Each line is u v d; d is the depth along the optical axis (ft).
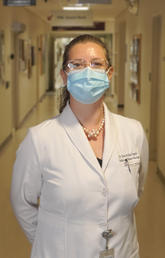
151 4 20.83
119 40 39.73
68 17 35.01
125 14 34.06
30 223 5.31
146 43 22.49
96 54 4.79
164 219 13.33
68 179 4.61
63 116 4.95
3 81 24.09
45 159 4.76
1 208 14.21
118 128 5.15
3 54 23.88
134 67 27.07
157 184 17.11
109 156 4.78
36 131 4.90
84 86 4.62
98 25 53.21
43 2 29.73
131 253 5.00
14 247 11.27
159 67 20.58
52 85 62.34
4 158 21.29
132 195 4.85
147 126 21.95
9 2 22.58
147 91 22.02
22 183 4.95
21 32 28.94
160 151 18.24
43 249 4.82
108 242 4.70
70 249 4.67
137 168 5.02
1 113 23.47
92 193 4.61
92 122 4.98
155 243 11.53
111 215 4.70
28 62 36.04
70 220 4.66
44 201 4.85
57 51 61.26
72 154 4.70
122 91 41.04
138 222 13.06
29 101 37.42
